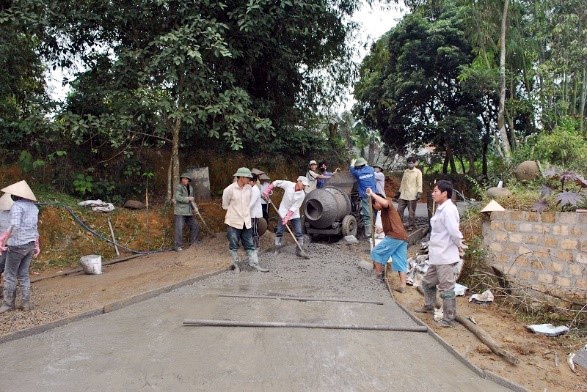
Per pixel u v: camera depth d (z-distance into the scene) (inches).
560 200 227.3
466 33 537.3
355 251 362.6
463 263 265.7
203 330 194.2
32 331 189.9
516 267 241.6
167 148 482.0
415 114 828.0
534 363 167.5
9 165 384.2
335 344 181.0
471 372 159.3
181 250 366.3
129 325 200.7
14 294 214.2
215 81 410.0
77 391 140.3
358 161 400.2
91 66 426.3
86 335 188.7
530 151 406.0
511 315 224.1
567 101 482.6
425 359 169.2
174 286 261.4
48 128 377.1
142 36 399.9
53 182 396.5
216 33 353.4
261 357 166.9
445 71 738.2
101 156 432.8
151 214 399.2
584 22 455.8
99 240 351.6
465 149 759.1
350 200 419.5
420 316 218.1
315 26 437.7
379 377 152.9
